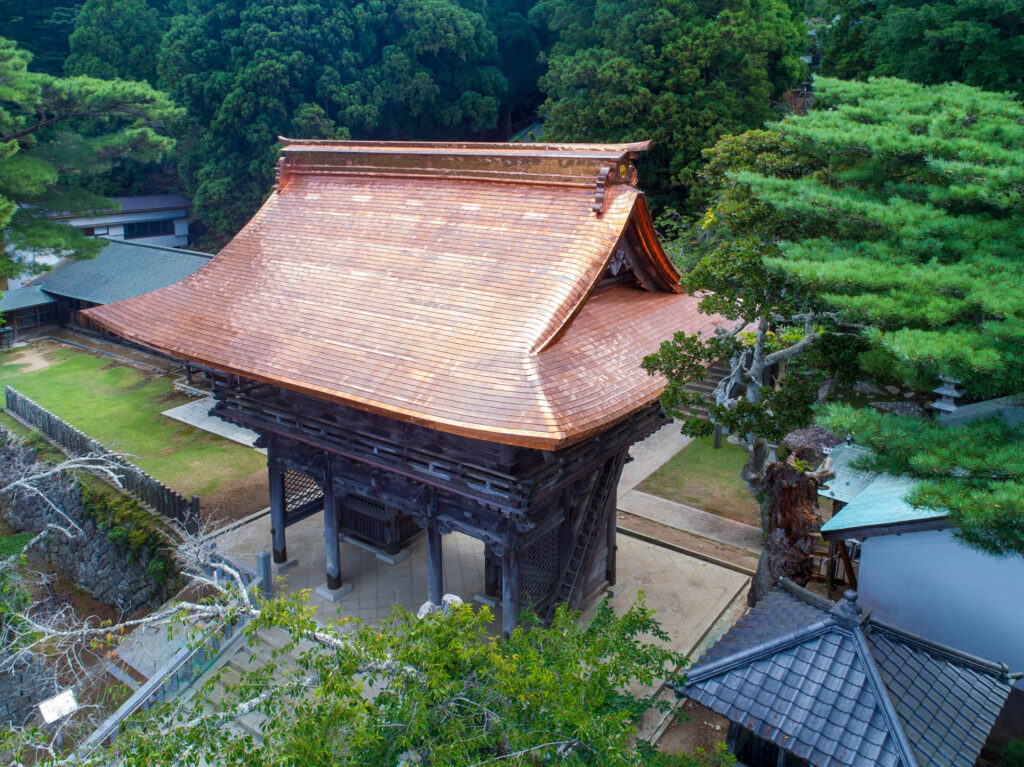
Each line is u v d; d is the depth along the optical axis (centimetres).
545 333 1327
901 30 3319
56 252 3469
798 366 1556
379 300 1547
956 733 1003
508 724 921
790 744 986
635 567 1972
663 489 2420
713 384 2969
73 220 5162
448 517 1541
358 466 1683
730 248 1450
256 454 2736
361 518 2055
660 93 3919
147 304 1816
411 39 5081
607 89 3981
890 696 987
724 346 1458
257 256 1836
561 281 1416
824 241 1294
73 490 2545
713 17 4206
